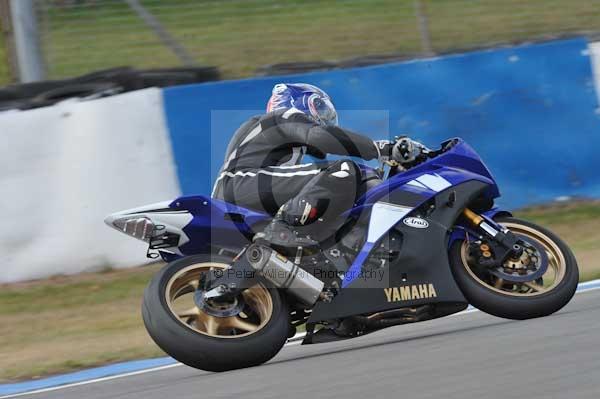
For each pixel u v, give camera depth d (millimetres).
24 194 27172
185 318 15352
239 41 34812
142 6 34312
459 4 36156
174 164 28625
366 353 15586
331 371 13977
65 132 27672
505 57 31609
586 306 17984
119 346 21547
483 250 16641
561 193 31688
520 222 17312
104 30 33562
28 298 26250
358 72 30750
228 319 15367
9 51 32781
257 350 14906
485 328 16688
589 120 31953
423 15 35812
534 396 10953
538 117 31672
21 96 29875
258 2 35469
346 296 15938
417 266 16266
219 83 29359
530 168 31531
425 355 14484
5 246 27000
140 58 33875
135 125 28297
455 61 31406
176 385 14547
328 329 16328
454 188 16750
